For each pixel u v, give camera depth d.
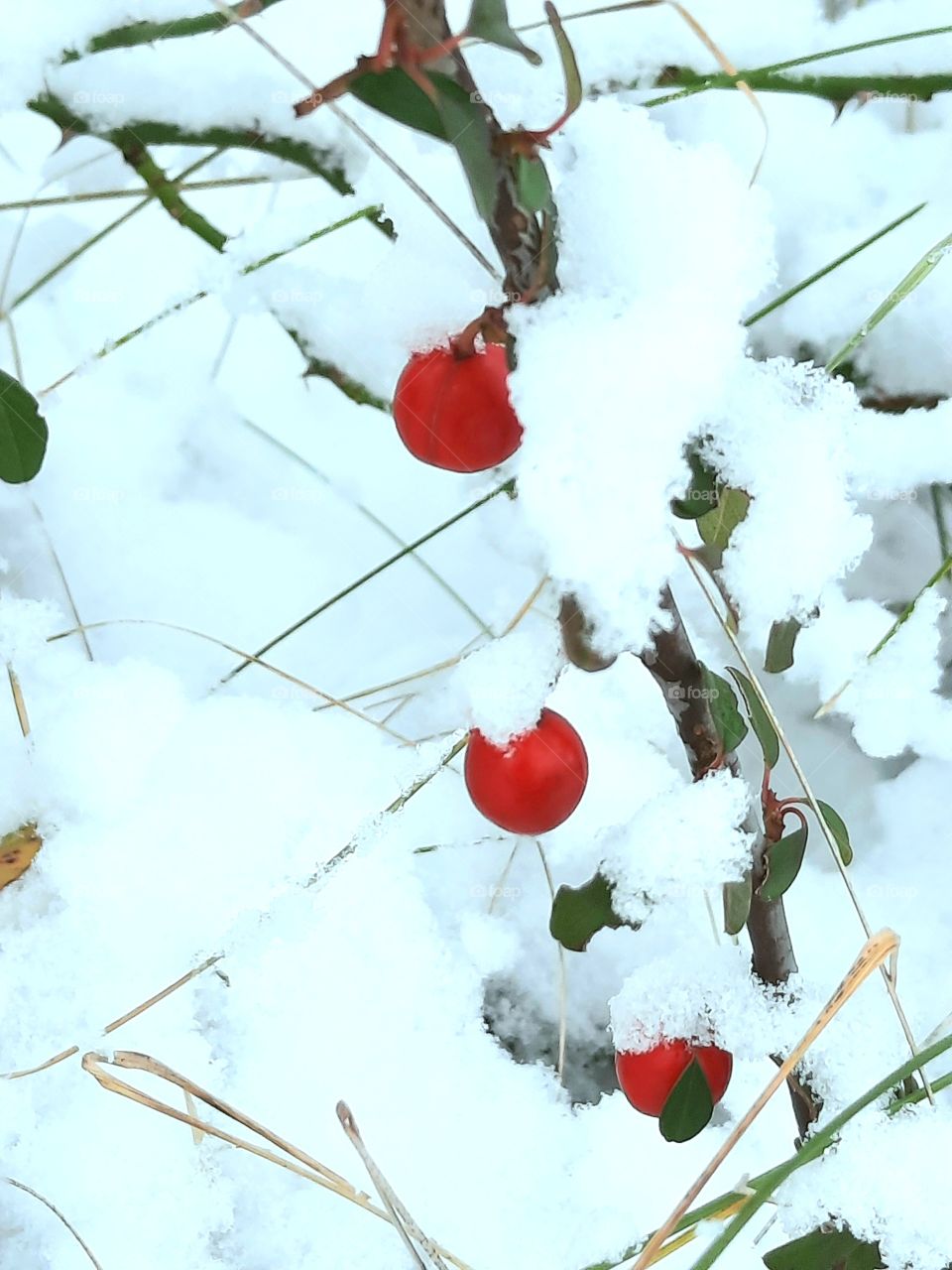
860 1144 0.12
